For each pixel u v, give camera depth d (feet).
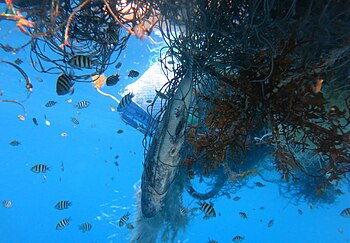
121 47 12.87
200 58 11.16
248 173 19.39
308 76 10.04
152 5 10.28
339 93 12.13
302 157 16.83
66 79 12.82
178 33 11.91
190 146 14.75
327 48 9.98
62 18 10.79
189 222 19.49
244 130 12.64
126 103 18.15
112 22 11.47
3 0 10.36
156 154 14.60
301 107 10.56
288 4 9.32
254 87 11.10
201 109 12.73
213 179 20.42
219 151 13.71
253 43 10.41
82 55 11.75
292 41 9.71
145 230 19.42
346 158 12.01
